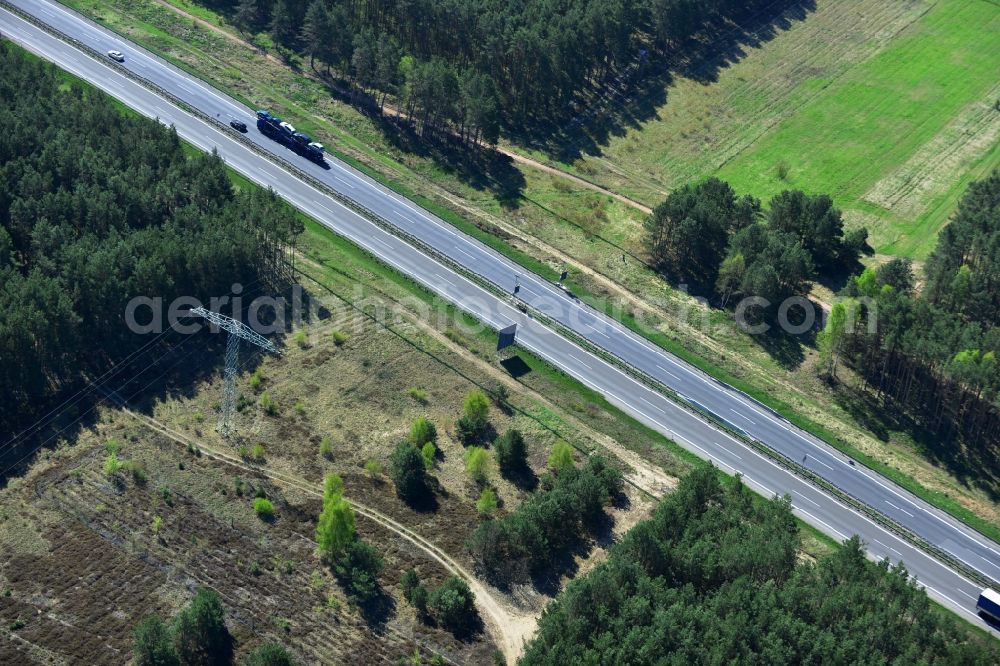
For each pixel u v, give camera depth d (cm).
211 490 13050
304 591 11975
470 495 13525
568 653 10881
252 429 13988
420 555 12638
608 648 10906
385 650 11475
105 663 11006
